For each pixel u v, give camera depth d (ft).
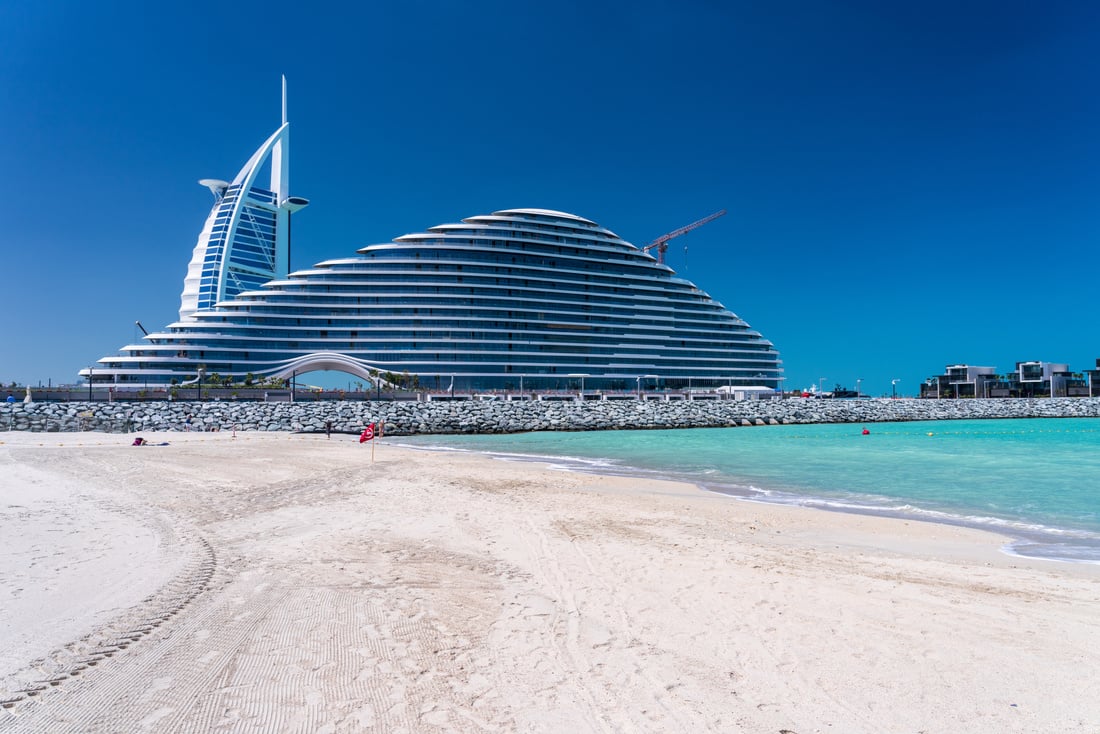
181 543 43.09
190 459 108.17
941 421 397.60
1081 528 60.49
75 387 305.12
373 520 55.01
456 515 59.00
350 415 256.93
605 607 32.50
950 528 59.47
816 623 30.73
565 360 454.40
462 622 29.30
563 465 124.16
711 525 58.59
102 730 18.58
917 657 26.68
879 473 111.34
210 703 20.44
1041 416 438.40
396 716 20.08
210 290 649.61
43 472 84.89
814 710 21.77
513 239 475.72
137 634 26.07
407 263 440.86
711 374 504.02
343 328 412.16
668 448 179.42
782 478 103.71
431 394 351.67
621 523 58.08
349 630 27.45
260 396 314.76
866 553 47.98
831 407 375.66
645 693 22.65
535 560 42.32
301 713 20.02
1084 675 25.00
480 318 436.35
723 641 28.12
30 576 34.01
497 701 21.49
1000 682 24.31
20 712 19.43
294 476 87.15
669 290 515.09
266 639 26.04
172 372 367.86
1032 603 34.58
